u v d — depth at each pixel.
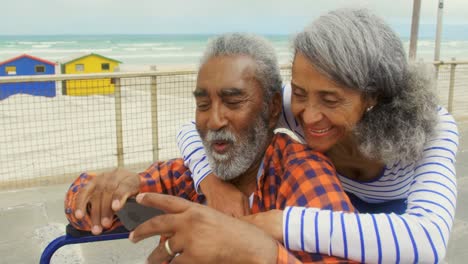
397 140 1.61
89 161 6.25
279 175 1.62
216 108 1.55
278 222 1.26
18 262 3.57
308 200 1.39
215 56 1.55
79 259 3.68
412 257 1.23
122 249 3.88
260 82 1.57
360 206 2.12
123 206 1.50
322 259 1.25
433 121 1.66
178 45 61.47
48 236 3.97
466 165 5.76
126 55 42.81
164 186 1.81
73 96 8.50
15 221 4.22
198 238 1.08
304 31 1.45
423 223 1.30
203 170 1.72
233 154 1.58
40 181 5.29
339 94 1.43
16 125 7.88
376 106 1.60
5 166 6.15
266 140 1.67
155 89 5.15
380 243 1.22
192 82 6.70
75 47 54.25
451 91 7.41
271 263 1.08
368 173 1.91
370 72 1.46
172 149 6.41
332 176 1.46
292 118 1.83
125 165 5.70
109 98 8.91
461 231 4.20
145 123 7.77
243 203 1.58
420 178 1.57
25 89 7.56
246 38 1.59
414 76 1.63
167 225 1.12
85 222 1.54
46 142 7.25
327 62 1.38
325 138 1.52
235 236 1.09
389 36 1.51
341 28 1.40
